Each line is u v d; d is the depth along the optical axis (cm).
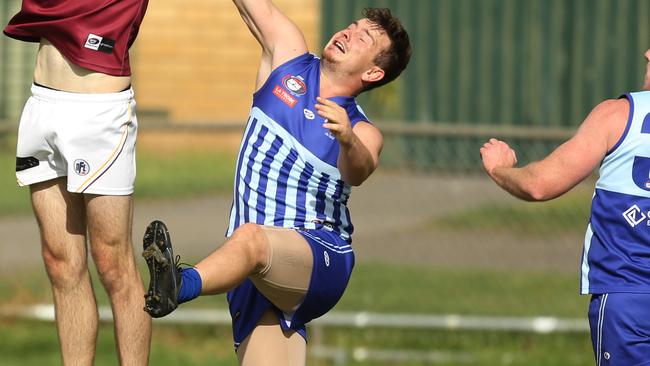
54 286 2070
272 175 2075
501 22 4997
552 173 1906
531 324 3472
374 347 3697
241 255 1870
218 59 6562
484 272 4009
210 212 4038
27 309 3606
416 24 4966
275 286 1988
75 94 2002
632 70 5025
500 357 3591
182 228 3994
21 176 2064
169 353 3541
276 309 2114
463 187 4038
